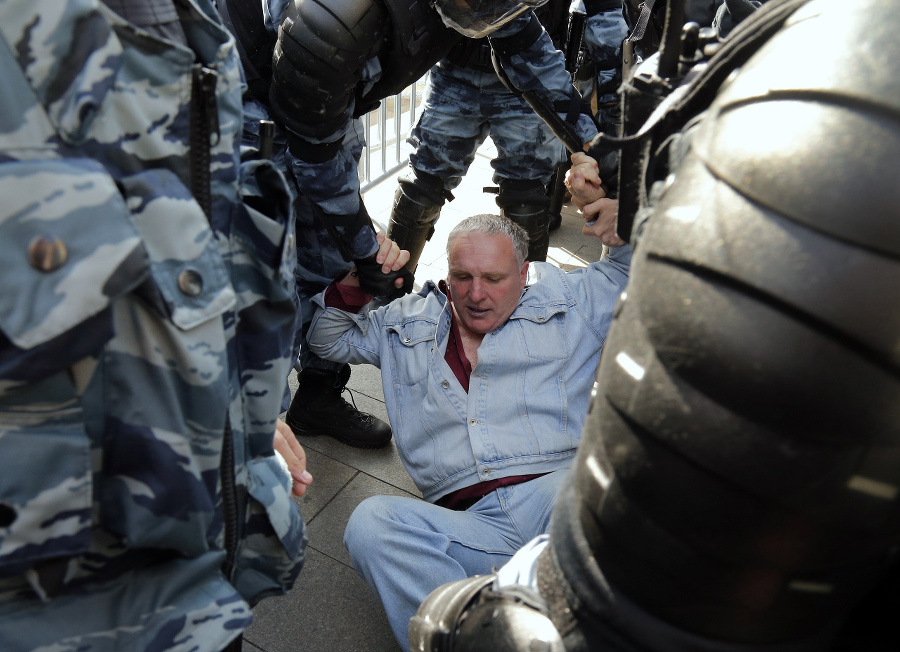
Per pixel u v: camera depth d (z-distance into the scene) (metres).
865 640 0.58
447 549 1.48
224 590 0.81
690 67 0.66
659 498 0.46
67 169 0.58
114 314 0.66
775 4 0.51
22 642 0.68
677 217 0.45
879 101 0.38
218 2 1.61
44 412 0.64
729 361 0.41
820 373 0.39
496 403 1.67
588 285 1.77
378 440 2.15
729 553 0.45
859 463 0.40
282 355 0.85
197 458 0.74
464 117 2.33
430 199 2.44
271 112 1.72
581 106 2.04
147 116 0.65
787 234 0.40
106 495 0.70
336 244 1.76
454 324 1.75
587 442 0.54
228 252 0.78
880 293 0.38
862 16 0.41
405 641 1.46
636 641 0.51
